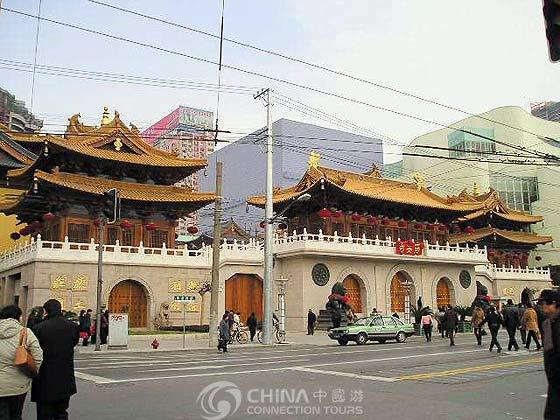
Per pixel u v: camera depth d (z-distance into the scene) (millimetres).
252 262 52000
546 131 97500
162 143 100250
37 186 43438
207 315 48656
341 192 54750
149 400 13641
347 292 55156
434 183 99375
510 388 15367
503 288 72500
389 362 22328
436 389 15172
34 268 41750
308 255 51281
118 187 48750
